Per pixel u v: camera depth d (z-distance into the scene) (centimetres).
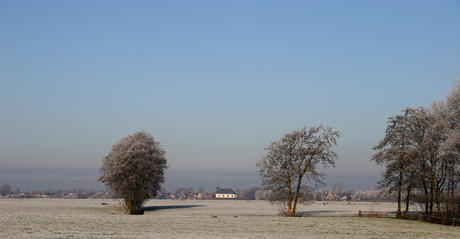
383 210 10125
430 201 5538
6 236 2975
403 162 5794
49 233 3272
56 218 5188
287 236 3572
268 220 5628
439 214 5447
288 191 6681
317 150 6525
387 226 4844
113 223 4550
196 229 4072
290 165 6712
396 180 6025
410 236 3753
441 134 5391
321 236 3628
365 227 4675
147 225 4397
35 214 6178
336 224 5056
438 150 5222
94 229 3762
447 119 5425
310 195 6681
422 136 5866
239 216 6738
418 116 5797
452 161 5228
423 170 5597
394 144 6103
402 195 6216
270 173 6694
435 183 5556
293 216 6681
